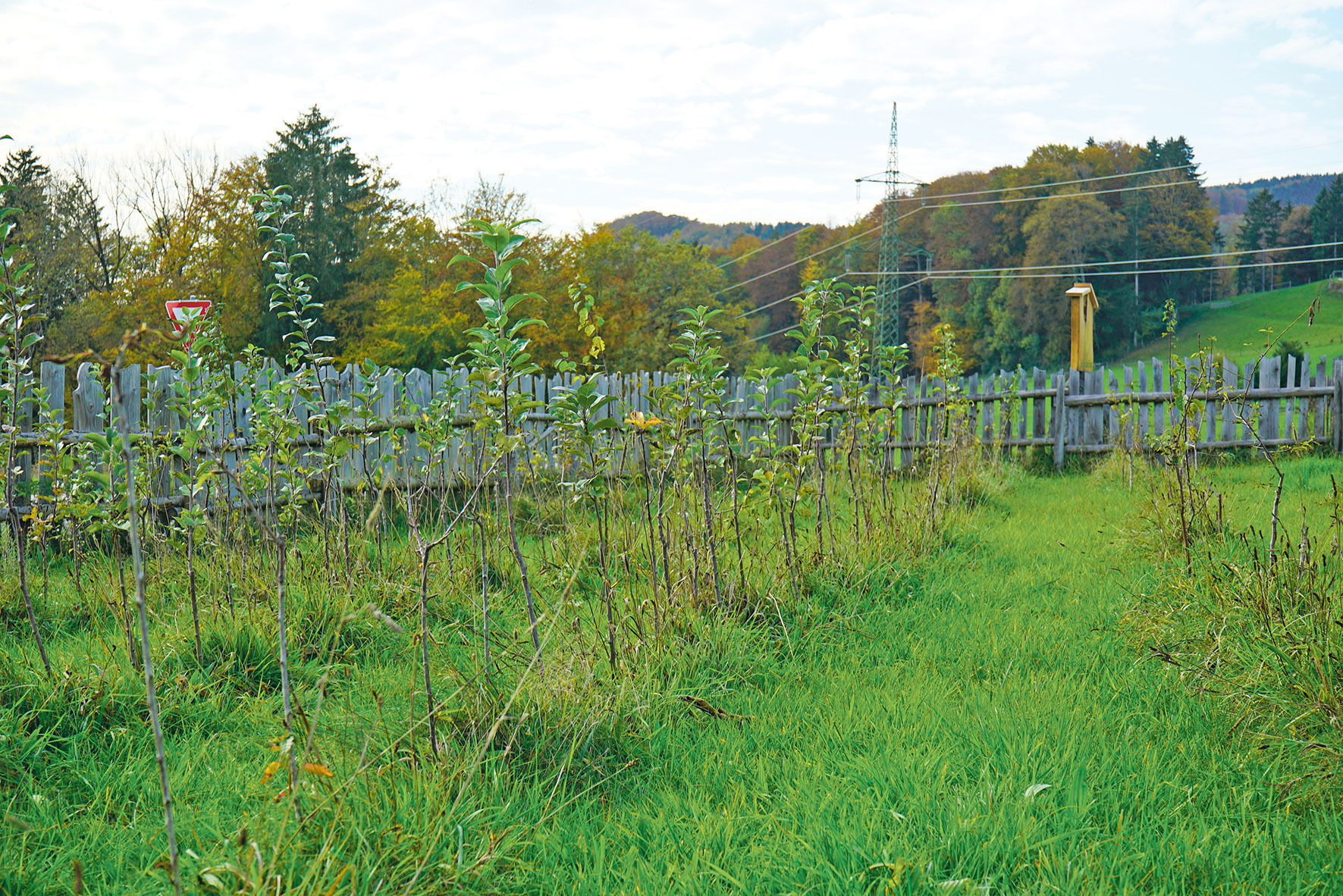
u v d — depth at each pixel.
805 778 3.04
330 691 3.88
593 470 4.10
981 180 78.00
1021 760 3.03
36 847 2.61
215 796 2.96
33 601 5.10
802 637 4.62
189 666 4.02
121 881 2.47
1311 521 6.39
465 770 2.81
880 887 2.31
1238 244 97.00
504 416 3.56
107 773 3.04
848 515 7.05
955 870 2.38
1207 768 3.06
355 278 39.78
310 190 38.94
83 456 5.42
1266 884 2.34
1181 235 72.38
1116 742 3.22
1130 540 6.24
